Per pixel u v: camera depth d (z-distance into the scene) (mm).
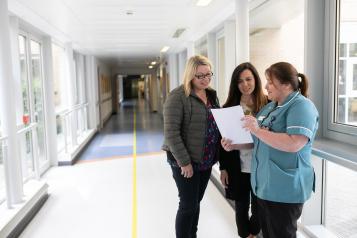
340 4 2125
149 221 3275
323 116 2303
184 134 2270
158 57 11570
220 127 1957
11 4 3551
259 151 1791
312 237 2537
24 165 4109
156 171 5215
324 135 2301
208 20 4812
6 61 3037
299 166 1653
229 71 4598
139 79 36344
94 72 9852
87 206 3719
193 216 2355
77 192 4227
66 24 4887
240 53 3268
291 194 1651
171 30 5762
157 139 8438
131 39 6891
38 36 5242
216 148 2363
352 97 2184
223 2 3818
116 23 4992
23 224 3117
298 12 3756
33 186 3721
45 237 2965
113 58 11578
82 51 8680
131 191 4234
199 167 2291
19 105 4129
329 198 3234
